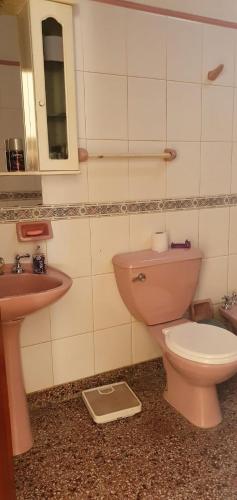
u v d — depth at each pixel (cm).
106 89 183
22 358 188
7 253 174
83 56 175
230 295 244
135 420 183
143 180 200
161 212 209
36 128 164
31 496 142
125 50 183
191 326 188
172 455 160
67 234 186
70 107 168
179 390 188
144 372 223
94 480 148
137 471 152
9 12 164
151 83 193
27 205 175
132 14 182
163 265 191
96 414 183
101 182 190
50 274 171
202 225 224
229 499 138
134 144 195
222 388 208
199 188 218
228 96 216
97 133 185
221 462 155
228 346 166
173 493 141
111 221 196
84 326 200
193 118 208
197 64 203
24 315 147
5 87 166
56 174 174
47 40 162
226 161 224
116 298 205
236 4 207
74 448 166
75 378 204
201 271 229
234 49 212
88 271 195
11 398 162
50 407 196
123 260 191
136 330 215
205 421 176
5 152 169
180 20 194
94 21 175
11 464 95
